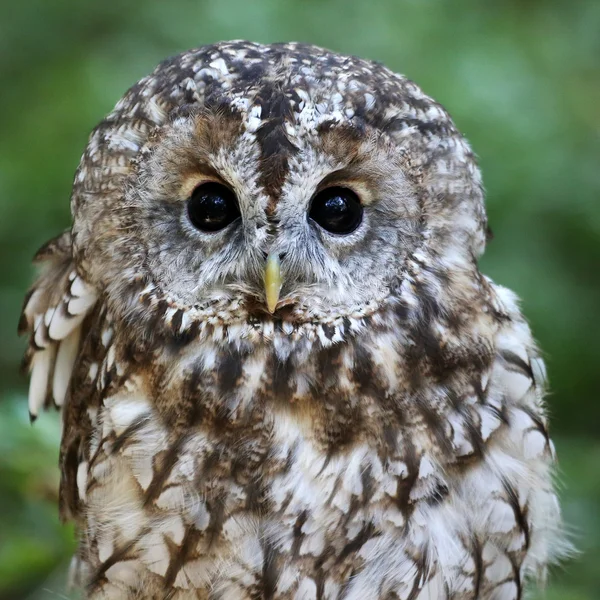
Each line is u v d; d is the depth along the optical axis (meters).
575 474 2.65
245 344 2.50
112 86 2.82
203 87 2.49
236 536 2.50
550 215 2.76
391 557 2.51
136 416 2.51
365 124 2.49
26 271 2.78
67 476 2.55
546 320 2.73
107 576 2.52
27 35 3.09
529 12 3.05
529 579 2.57
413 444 2.50
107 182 2.51
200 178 2.49
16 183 2.79
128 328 2.51
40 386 2.56
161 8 2.91
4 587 2.54
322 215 2.50
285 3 2.84
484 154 2.77
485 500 2.52
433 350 2.51
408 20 2.85
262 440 2.50
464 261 2.52
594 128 2.80
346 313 2.50
